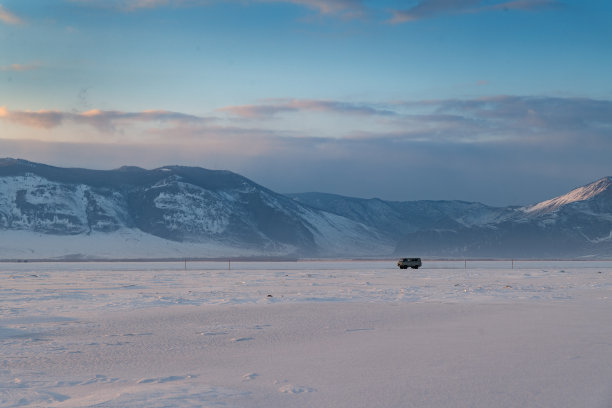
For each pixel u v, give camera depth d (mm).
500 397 11305
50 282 62375
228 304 34594
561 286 52219
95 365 15383
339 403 10914
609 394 11531
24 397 11422
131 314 28984
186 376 13727
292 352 17234
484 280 64188
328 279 66875
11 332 22328
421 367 14438
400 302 35500
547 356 15883
